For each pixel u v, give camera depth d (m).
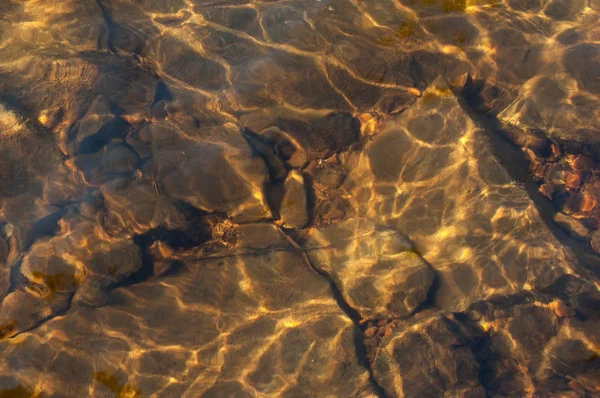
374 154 4.21
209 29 4.38
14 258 4.11
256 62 4.31
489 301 4.09
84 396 3.98
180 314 4.05
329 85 4.29
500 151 4.20
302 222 4.18
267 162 4.20
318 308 4.07
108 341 4.02
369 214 4.18
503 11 4.37
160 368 4.00
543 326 4.05
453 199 4.16
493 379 4.02
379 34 4.34
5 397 3.97
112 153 4.21
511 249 4.12
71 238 4.12
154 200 4.15
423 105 4.23
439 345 4.05
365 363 4.03
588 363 4.02
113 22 4.41
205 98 4.28
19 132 4.23
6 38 4.36
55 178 4.19
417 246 4.14
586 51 4.32
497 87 4.31
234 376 4.00
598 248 4.13
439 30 4.35
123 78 4.32
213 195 4.16
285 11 4.39
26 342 4.02
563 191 4.20
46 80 4.32
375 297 4.10
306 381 4.00
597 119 4.25
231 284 4.09
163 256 4.12
